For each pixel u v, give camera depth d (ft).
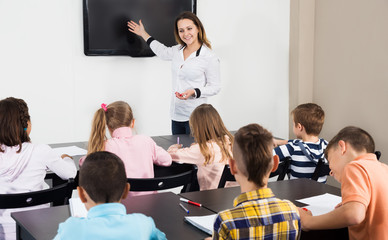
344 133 5.93
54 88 12.66
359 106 13.58
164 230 5.13
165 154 8.26
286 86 15.67
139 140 8.05
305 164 8.65
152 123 14.01
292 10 15.17
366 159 5.66
